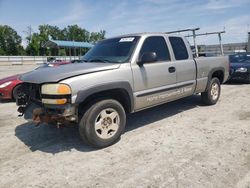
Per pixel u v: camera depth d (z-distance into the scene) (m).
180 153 3.92
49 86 3.80
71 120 3.86
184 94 5.80
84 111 4.02
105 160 3.79
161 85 5.12
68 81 3.77
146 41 4.98
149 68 4.83
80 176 3.36
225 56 7.30
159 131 4.95
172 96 5.44
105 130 4.22
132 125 5.39
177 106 6.93
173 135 4.71
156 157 3.81
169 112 6.33
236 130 4.86
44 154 4.09
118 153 4.01
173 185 3.06
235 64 11.62
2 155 4.09
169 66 5.26
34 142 4.61
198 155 3.82
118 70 4.33
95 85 3.97
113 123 4.32
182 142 4.36
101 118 4.15
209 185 3.03
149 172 3.38
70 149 4.25
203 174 3.27
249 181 3.08
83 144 4.44
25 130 5.30
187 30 7.67
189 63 5.80
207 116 5.90
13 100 8.55
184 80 5.70
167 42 5.41
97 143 4.12
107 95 4.40
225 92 9.12
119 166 3.59
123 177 3.29
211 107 6.76
